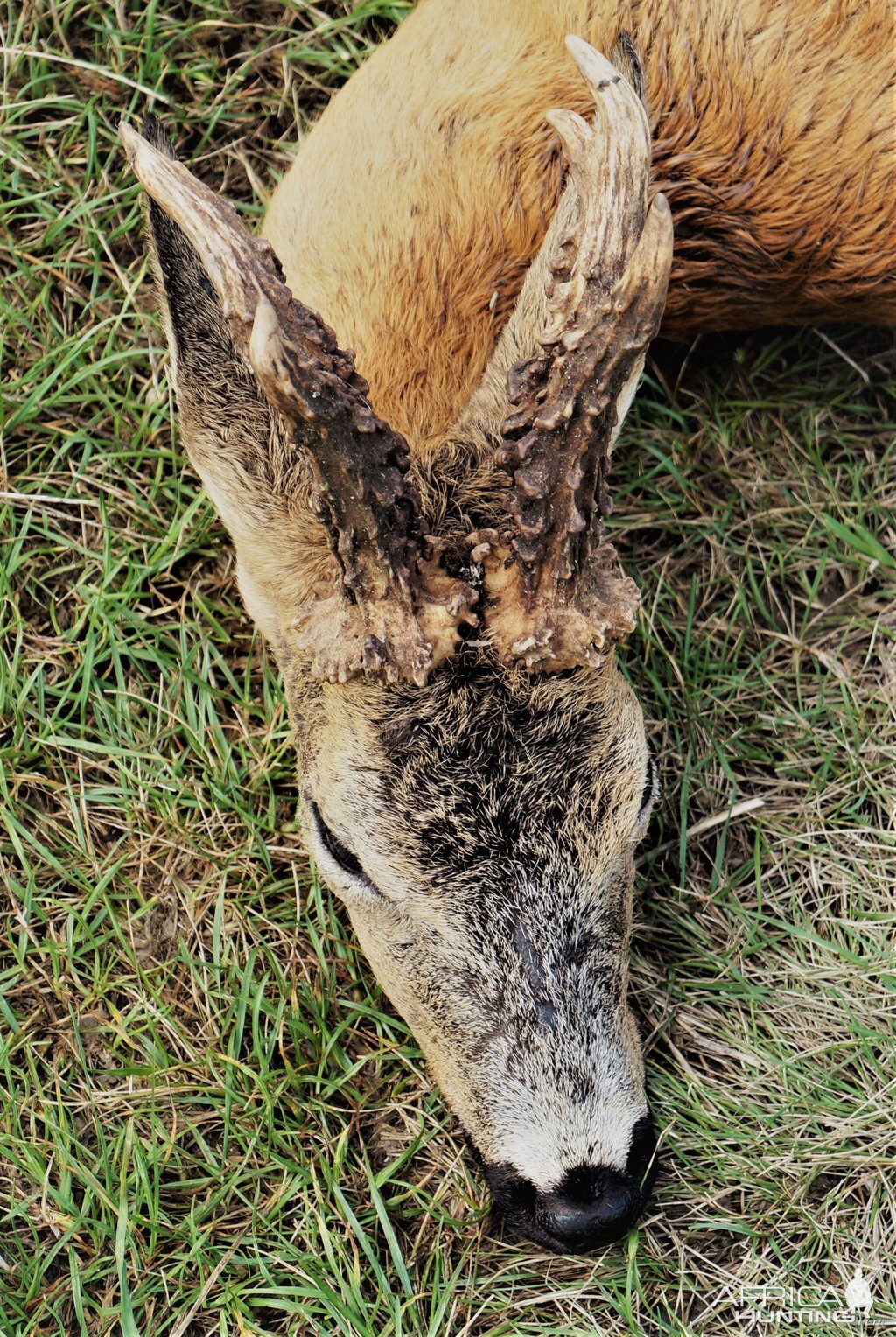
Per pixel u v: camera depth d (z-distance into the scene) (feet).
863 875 3.11
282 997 2.99
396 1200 2.93
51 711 3.14
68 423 3.21
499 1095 2.55
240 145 3.27
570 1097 2.54
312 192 2.87
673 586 3.22
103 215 3.24
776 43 2.83
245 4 3.27
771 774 3.17
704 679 3.18
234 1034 2.98
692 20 2.82
